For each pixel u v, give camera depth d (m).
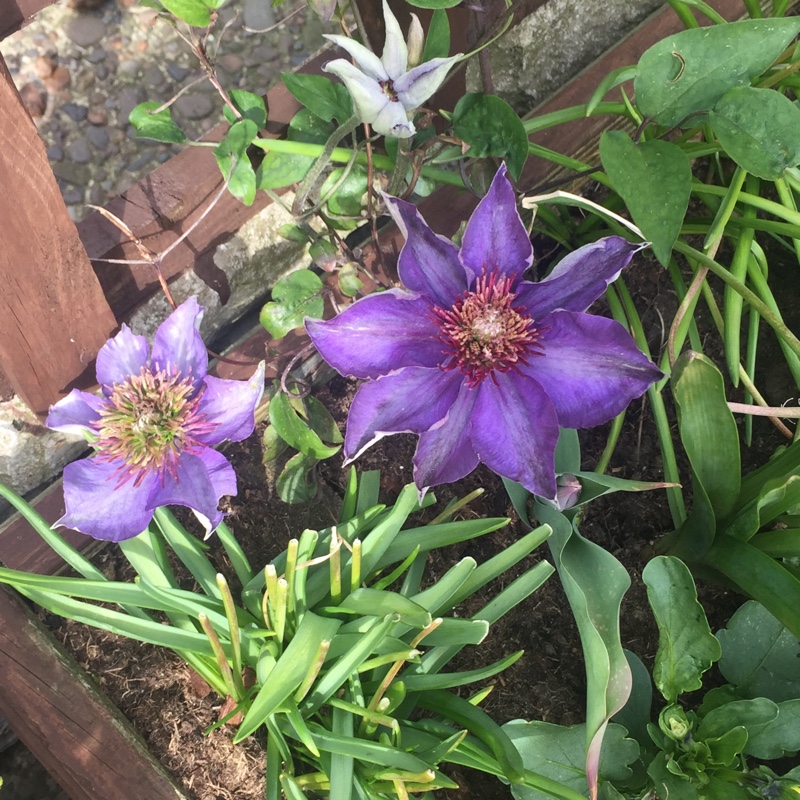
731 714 0.41
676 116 0.38
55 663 0.44
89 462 0.39
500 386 0.37
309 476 0.50
